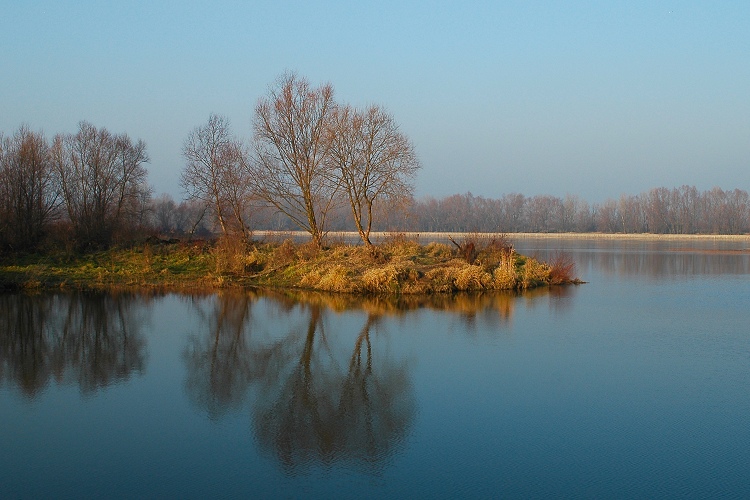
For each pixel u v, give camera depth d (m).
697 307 25.81
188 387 14.23
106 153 46.75
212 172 43.56
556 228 131.75
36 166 41.38
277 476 9.56
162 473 9.67
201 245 41.28
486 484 9.29
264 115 38.25
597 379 14.72
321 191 38.97
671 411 12.48
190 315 23.70
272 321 22.33
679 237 112.12
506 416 12.20
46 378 14.95
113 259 39.34
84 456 10.32
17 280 32.34
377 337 19.45
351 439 11.05
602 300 27.88
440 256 36.59
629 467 9.88
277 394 13.71
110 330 20.83
